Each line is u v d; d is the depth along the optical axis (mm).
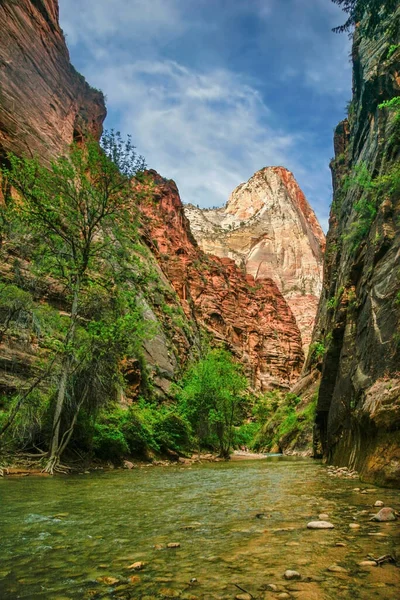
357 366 13297
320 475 12055
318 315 48188
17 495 8000
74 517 5637
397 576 2965
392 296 11312
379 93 20469
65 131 45000
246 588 2818
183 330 56812
